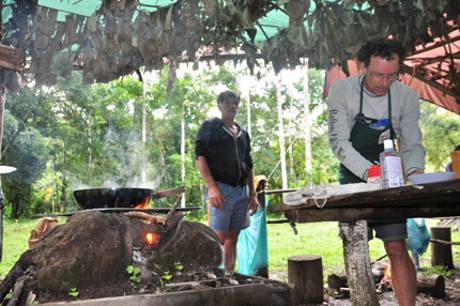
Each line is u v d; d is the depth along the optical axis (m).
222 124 4.41
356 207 2.38
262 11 3.96
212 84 31.12
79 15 4.42
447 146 27.62
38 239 2.81
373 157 2.93
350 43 4.59
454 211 2.84
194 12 4.15
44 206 24.38
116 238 2.65
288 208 2.20
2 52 3.37
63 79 5.04
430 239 5.95
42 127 22.00
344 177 3.09
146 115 26.25
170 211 2.96
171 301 2.36
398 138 3.04
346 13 4.39
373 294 2.35
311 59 5.06
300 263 4.50
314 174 26.80
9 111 20.53
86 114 22.62
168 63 4.91
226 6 4.07
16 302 2.38
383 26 4.54
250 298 2.55
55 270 2.47
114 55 4.64
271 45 5.13
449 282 5.40
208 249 2.96
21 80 4.55
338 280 4.83
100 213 2.74
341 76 5.91
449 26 4.62
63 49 4.63
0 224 3.83
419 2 4.01
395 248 2.86
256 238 5.16
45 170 22.27
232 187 4.37
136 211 2.97
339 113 2.94
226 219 4.34
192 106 28.11
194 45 4.47
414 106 3.00
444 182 1.66
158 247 2.86
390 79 2.66
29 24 4.18
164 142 27.05
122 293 2.56
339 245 10.67
